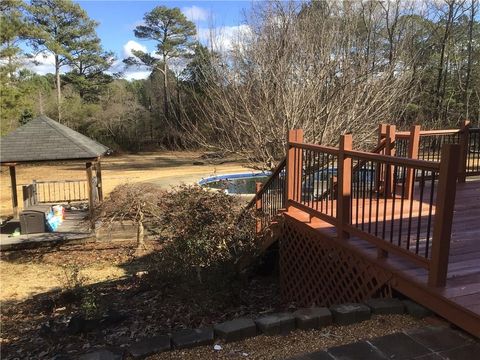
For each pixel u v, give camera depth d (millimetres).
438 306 2801
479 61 26609
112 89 40969
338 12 12906
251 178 18703
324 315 2928
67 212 13297
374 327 2848
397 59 11703
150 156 33688
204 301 4867
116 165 28047
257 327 2877
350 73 9961
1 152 10539
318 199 5004
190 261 4824
